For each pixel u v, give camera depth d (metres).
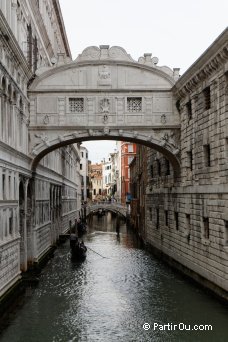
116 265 30.53
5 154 20.19
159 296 21.81
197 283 24.02
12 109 22.28
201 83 23.36
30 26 27.23
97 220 84.56
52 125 26.86
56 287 23.88
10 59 21.36
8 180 20.92
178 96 26.77
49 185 35.94
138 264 30.95
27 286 24.16
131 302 20.78
